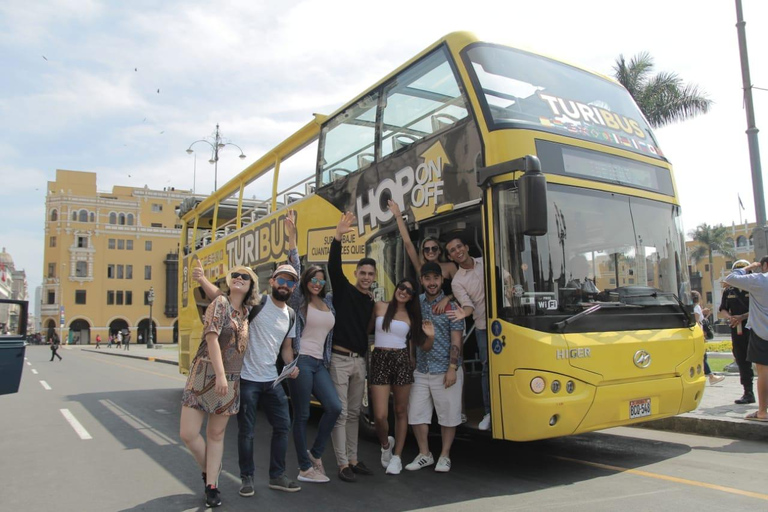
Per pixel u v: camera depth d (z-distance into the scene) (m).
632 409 5.66
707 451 6.61
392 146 7.03
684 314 6.27
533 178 4.96
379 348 5.92
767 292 7.08
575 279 5.56
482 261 5.91
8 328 7.07
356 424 5.88
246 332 5.04
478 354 6.84
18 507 5.11
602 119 6.48
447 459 5.93
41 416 10.34
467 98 5.92
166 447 7.56
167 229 79.56
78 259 75.06
